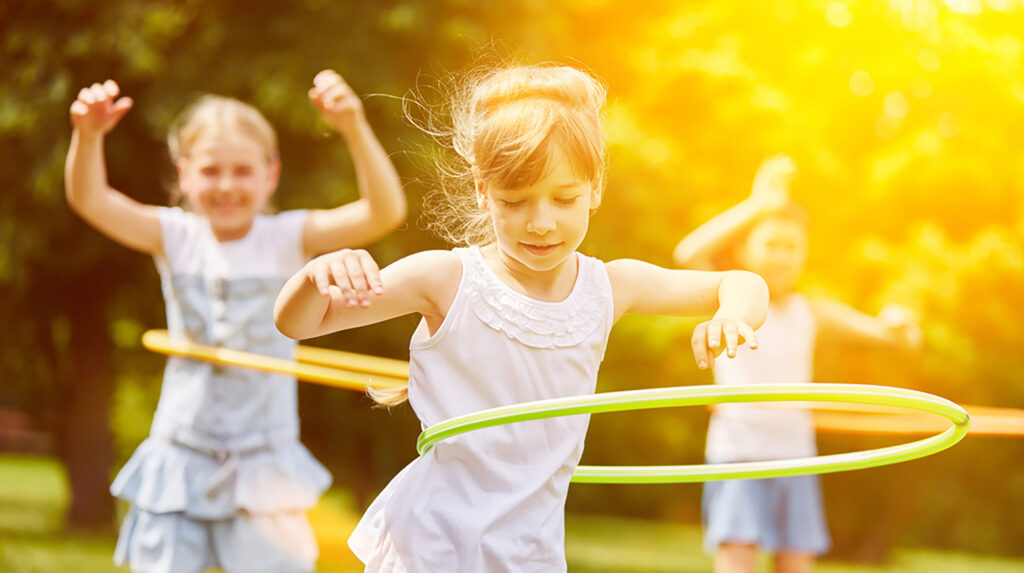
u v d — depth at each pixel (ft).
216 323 20.57
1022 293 65.92
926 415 27.53
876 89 65.82
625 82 58.65
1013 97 66.03
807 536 25.46
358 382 20.59
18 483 78.23
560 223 12.38
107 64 45.62
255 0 45.91
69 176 20.11
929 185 63.21
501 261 13.17
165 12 45.03
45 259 47.67
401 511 12.70
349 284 11.46
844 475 69.00
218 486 19.66
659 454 62.95
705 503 26.11
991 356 65.92
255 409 20.18
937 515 73.92
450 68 45.32
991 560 67.87
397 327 49.88
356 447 57.06
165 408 20.20
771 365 26.11
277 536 20.03
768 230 26.53
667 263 53.21
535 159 12.14
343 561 41.78
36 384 60.39
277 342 21.09
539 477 12.92
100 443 53.62
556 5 51.65
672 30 60.70
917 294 63.46
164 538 19.48
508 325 12.86
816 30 66.59
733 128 60.03
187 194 21.24
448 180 17.95
